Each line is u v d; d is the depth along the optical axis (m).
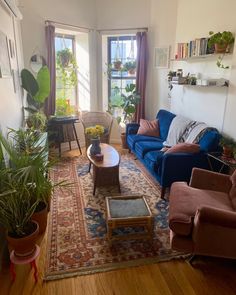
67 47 4.83
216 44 2.91
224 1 2.96
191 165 2.86
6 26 2.90
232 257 1.75
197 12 3.56
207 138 2.94
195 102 3.71
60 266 1.91
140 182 3.44
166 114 4.26
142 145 3.73
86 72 4.95
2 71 2.52
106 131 4.80
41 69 3.66
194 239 1.76
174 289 1.73
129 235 2.11
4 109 2.58
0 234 1.99
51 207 2.76
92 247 2.12
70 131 4.52
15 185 1.67
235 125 2.84
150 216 2.05
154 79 4.80
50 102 4.35
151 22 4.54
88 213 2.65
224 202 2.09
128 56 5.04
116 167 2.95
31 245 1.76
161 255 2.04
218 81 2.98
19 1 3.77
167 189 3.12
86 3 4.53
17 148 2.20
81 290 1.71
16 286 1.73
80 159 4.36
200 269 1.91
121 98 4.93
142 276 1.83
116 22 4.68
